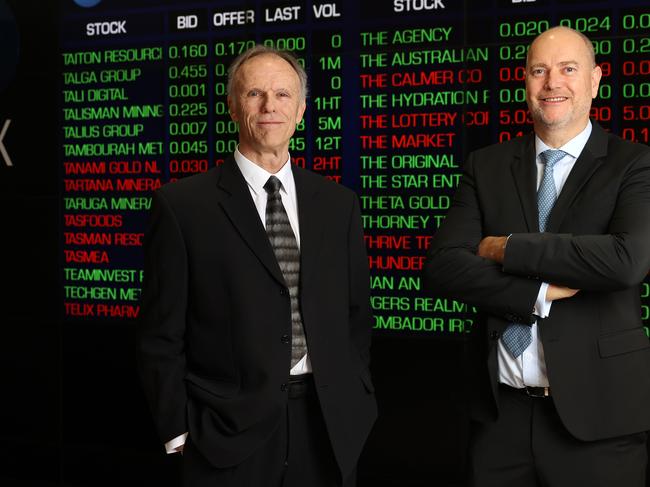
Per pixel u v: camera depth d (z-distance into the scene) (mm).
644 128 2627
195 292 1831
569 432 1816
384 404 2975
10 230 3340
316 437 1865
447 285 1898
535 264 1781
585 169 1883
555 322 1832
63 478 3328
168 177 3146
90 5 3197
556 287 1798
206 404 1798
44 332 3328
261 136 1839
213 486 1801
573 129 1911
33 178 3303
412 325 2922
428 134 2855
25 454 3375
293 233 1890
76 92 3238
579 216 1854
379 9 2879
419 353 2922
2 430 3396
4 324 3375
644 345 1859
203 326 1829
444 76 2824
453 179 2838
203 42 3076
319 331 1850
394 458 2979
